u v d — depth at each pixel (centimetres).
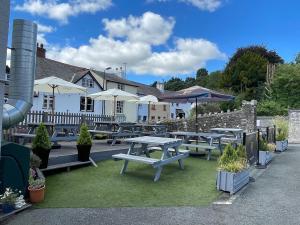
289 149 1484
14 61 613
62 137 960
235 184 619
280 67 3112
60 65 3083
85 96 2819
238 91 4366
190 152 1109
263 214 495
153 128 1684
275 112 2702
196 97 1163
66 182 664
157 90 4931
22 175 519
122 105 3547
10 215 464
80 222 449
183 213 494
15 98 614
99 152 919
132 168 829
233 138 1265
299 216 488
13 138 946
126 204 532
